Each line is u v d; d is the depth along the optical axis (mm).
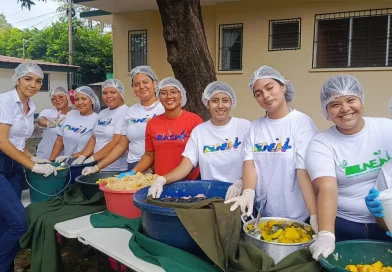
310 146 1974
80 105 3877
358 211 1918
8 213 2688
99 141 3652
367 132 1873
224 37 8891
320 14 7766
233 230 1819
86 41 23609
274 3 8141
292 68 8172
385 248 1684
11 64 15281
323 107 1938
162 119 2859
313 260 1626
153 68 9812
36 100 16625
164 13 4285
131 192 2432
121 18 10000
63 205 2785
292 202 2141
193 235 1810
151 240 1940
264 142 2207
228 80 8875
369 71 7457
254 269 1666
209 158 2537
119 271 2334
